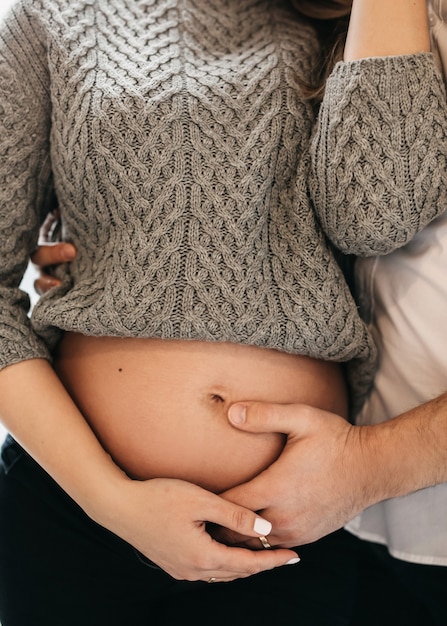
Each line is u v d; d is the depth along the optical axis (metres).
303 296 0.81
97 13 0.87
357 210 0.78
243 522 0.78
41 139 0.88
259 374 0.83
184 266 0.79
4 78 0.86
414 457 0.78
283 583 0.96
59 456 0.81
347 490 0.80
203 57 0.86
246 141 0.81
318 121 0.81
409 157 0.76
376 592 1.14
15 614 0.92
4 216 0.86
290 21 0.92
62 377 0.90
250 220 0.80
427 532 0.92
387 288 0.89
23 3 0.89
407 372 0.88
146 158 0.81
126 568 0.93
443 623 1.04
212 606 0.94
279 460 0.80
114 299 0.80
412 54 0.77
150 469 0.84
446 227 0.82
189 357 0.82
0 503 0.96
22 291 0.91
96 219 0.85
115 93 0.82
